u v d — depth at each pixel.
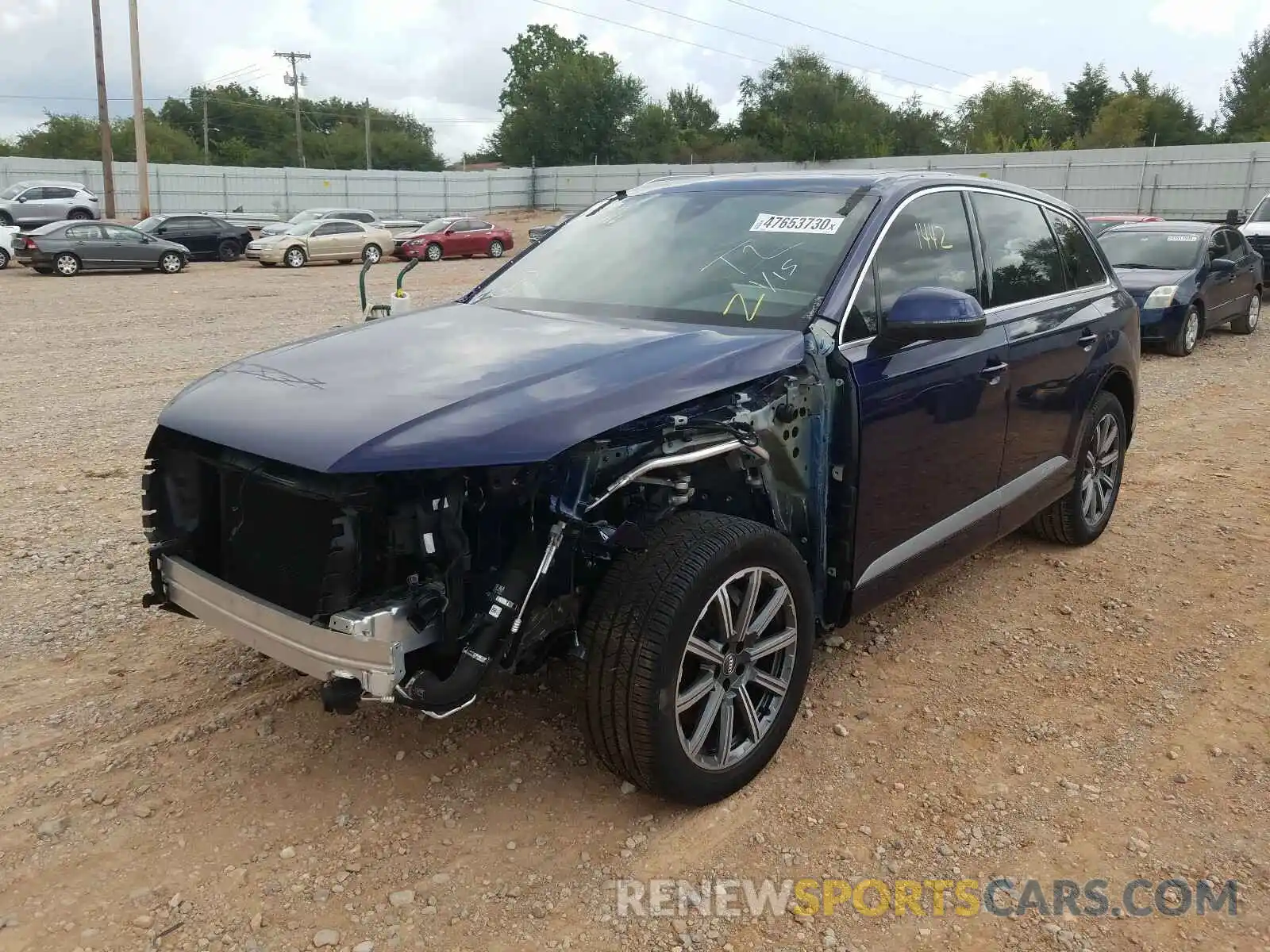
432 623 2.67
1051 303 4.65
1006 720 3.66
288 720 3.55
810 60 69.56
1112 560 5.26
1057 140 69.62
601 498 2.75
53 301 18.20
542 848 2.91
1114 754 3.46
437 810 3.07
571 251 4.28
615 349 3.12
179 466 3.13
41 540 5.31
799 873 2.84
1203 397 9.62
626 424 2.76
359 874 2.78
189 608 3.09
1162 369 11.26
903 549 3.76
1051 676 4.00
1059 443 4.79
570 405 2.73
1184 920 2.68
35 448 7.26
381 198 54.94
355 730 3.49
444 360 3.11
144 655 4.02
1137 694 3.87
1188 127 65.50
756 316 3.47
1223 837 3.02
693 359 3.04
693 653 2.92
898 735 3.54
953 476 3.95
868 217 3.72
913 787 3.24
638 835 2.97
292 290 20.95
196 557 3.14
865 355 3.44
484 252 33.81
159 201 47.72
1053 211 4.97
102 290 20.77
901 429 3.57
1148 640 4.33
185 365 11.10
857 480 3.41
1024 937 2.61
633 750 2.83
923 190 3.99
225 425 2.86
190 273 26.25
